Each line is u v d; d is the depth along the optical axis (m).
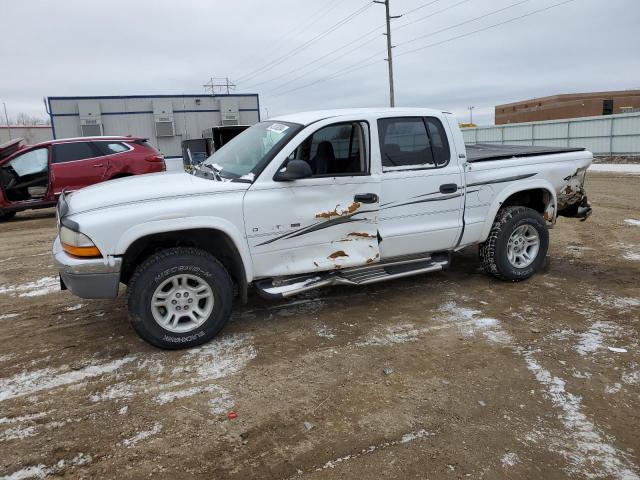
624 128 27.67
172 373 3.66
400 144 4.67
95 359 3.90
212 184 4.07
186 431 2.97
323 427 3.00
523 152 5.66
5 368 3.78
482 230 5.26
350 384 3.48
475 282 5.63
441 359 3.82
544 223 5.57
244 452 2.78
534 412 3.12
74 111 23.58
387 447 2.81
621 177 18.05
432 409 3.17
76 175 10.73
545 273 5.92
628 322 4.43
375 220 4.55
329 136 4.41
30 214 12.19
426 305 4.94
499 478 2.56
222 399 3.30
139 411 3.18
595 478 2.55
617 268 6.08
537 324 4.43
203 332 4.02
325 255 4.40
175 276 3.89
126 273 4.17
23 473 2.63
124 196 3.87
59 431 2.99
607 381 3.47
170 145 25.28
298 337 4.24
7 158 10.45
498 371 3.62
